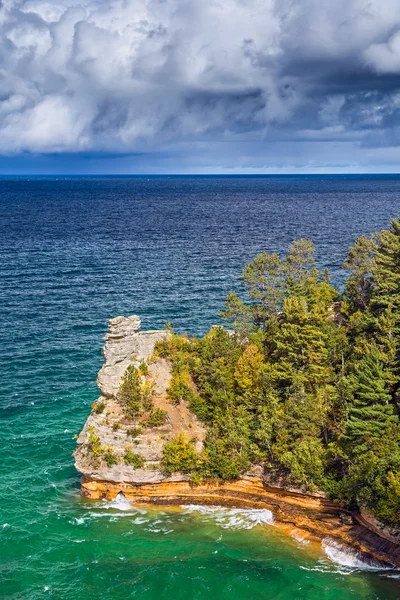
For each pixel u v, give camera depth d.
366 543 70.25
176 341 94.75
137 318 91.56
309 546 71.31
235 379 89.19
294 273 121.25
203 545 71.50
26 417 100.81
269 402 84.50
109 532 73.81
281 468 78.94
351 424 73.31
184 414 87.12
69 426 98.25
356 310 103.56
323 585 64.44
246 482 80.50
